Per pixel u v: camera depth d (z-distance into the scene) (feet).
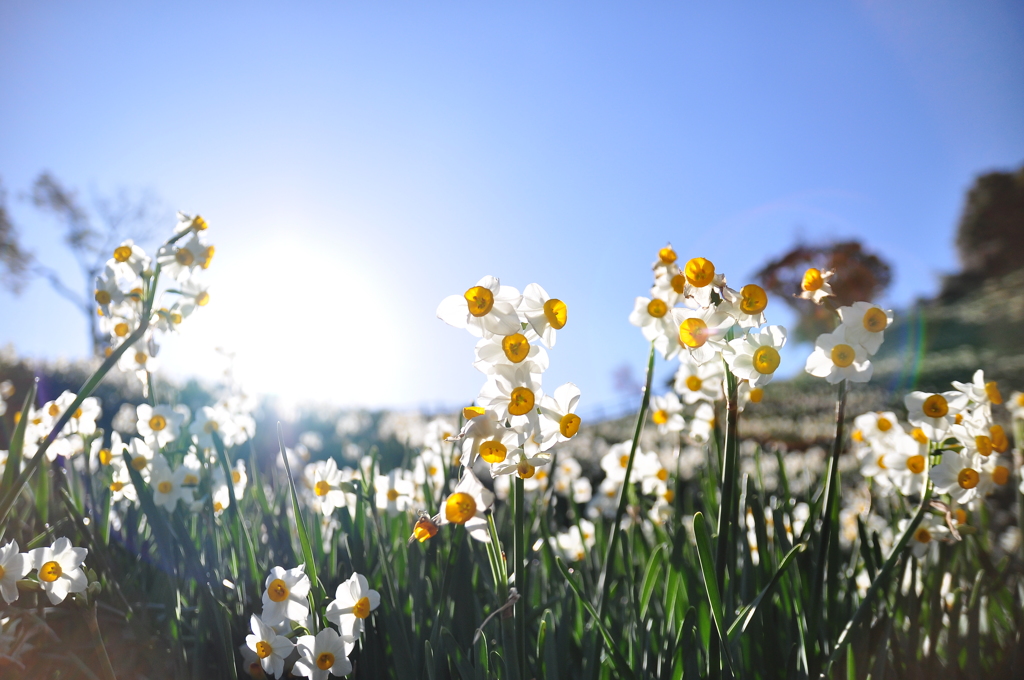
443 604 1.34
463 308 1.01
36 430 1.67
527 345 0.99
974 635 1.34
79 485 1.88
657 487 2.15
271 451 4.60
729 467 1.20
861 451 1.57
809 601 1.34
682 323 1.16
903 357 21.65
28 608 1.47
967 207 34.99
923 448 1.33
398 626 1.26
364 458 2.31
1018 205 33.14
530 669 1.29
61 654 1.43
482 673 1.11
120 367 1.55
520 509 1.03
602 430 12.26
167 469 1.57
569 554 2.26
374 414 12.96
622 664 1.18
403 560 1.66
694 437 1.87
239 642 1.43
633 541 1.97
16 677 1.33
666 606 1.43
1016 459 1.70
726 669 1.10
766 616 1.26
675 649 1.19
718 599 1.11
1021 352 17.33
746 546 1.46
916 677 1.30
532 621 1.44
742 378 1.16
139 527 1.86
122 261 1.39
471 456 0.99
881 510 2.55
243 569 1.57
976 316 25.18
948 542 1.36
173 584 1.42
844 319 1.23
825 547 1.26
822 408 12.59
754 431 9.09
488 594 1.62
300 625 1.17
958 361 17.65
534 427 0.98
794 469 5.20
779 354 1.14
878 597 1.39
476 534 1.07
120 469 1.65
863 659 1.25
